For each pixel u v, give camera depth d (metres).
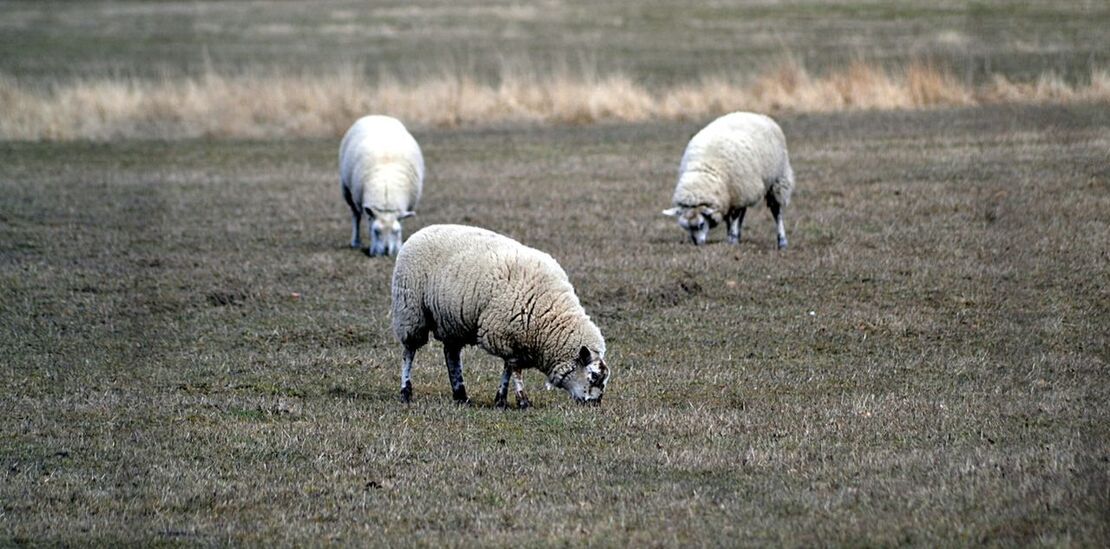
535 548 20.11
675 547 19.88
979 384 30.25
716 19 145.75
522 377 31.89
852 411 27.77
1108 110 74.75
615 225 51.84
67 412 29.03
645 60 113.25
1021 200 51.25
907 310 37.72
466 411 28.56
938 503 21.22
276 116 86.56
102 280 44.03
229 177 67.62
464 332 28.92
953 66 95.94
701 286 41.00
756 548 19.64
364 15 167.12
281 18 165.38
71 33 148.12
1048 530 19.67
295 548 20.48
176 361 34.34
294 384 32.00
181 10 179.50
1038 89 81.31
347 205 59.53
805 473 23.33
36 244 50.31
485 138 79.88
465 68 110.81
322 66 114.94
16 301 41.12
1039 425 26.33
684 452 24.83
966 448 24.64
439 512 22.02
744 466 23.92
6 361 34.22
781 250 45.88
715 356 33.81
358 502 22.69
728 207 46.50
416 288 29.12
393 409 28.94
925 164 61.28
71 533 21.33
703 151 46.47
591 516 21.55
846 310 37.97
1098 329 35.03
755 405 28.94
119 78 106.50
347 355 34.94
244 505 22.67
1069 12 124.94
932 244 45.44
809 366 32.59
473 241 28.94
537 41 132.75
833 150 67.38
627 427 26.94
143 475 24.47
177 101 87.00
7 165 71.44
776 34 127.00
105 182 65.62
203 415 28.73
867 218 50.31
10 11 177.62
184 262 46.91
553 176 65.06
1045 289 39.12
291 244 50.59
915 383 30.55
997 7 134.12
